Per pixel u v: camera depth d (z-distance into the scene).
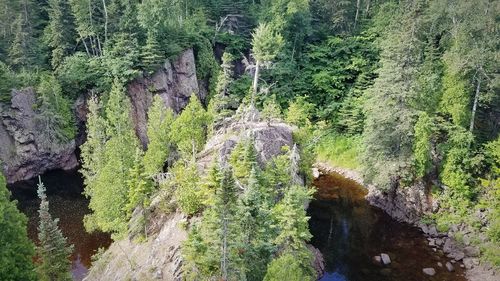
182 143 42.69
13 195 53.62
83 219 45.91
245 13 77.19
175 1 67.94
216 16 77.12
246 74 71.00
